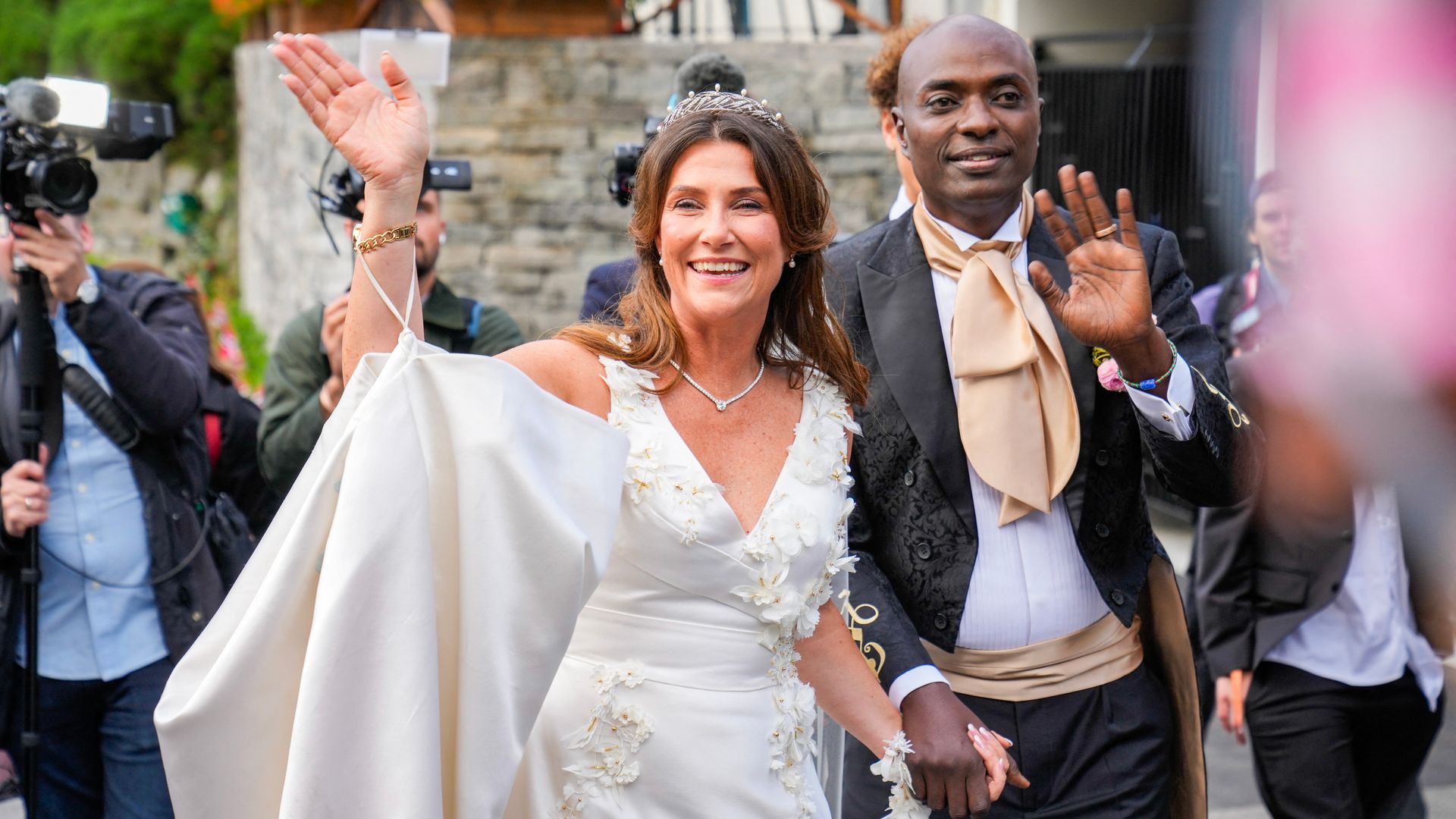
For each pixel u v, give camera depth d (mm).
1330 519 3678
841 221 8672
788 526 2213
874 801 2918
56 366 3533
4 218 3955
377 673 1759
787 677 2275
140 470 3648
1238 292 5047
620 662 2119
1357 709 3758
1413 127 785
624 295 2430
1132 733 2869
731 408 2270
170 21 13758
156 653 3654
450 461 1885
